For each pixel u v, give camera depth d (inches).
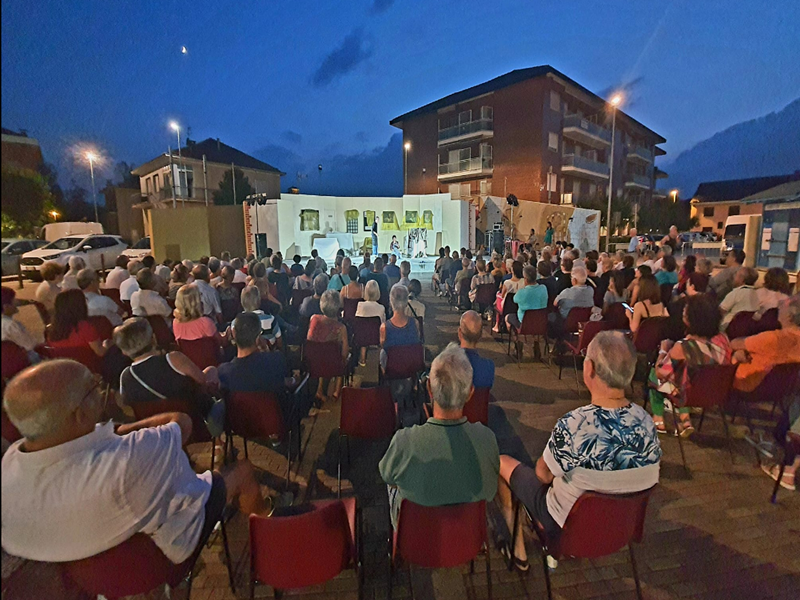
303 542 68.2
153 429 68.8
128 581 66.0
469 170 1210.6
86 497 58.8
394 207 812.0
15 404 55.1
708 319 128.6
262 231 693.9
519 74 1145.4
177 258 688.4
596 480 72.7
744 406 167.2
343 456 139.2
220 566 95.9
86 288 184.9
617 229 1154.0
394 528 83.9
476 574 94.3
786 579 90.7
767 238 475.2
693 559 96.3
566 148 1203.9
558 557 78.7
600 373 73.2
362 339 201.5
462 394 74.6
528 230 888.3
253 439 150.3
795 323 128.5
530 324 215.6
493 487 76.1
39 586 73.0
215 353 160.9
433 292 469.7
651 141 1689.2
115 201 1274.6
